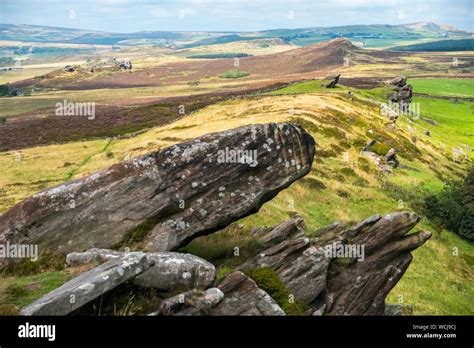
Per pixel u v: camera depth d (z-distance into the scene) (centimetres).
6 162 6900
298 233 1986
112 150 7350
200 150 1886
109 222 1755
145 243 1736
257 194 1912
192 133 7412
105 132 9319
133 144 7550
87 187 1780
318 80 12331
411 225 1856
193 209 1825
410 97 13062
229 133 1941
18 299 1242
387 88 13062
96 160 6731
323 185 4709
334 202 4334
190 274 1358
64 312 1107
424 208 4856
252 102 9531
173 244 1756
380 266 1758
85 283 1156
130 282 1278
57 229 1725
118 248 1717
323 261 1666
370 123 8175
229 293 1360
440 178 6625
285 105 8619
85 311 1159
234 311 1302
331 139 6738
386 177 5806
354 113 8506
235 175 1906
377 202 4659
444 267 3684
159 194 1806
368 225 1867
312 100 9181
